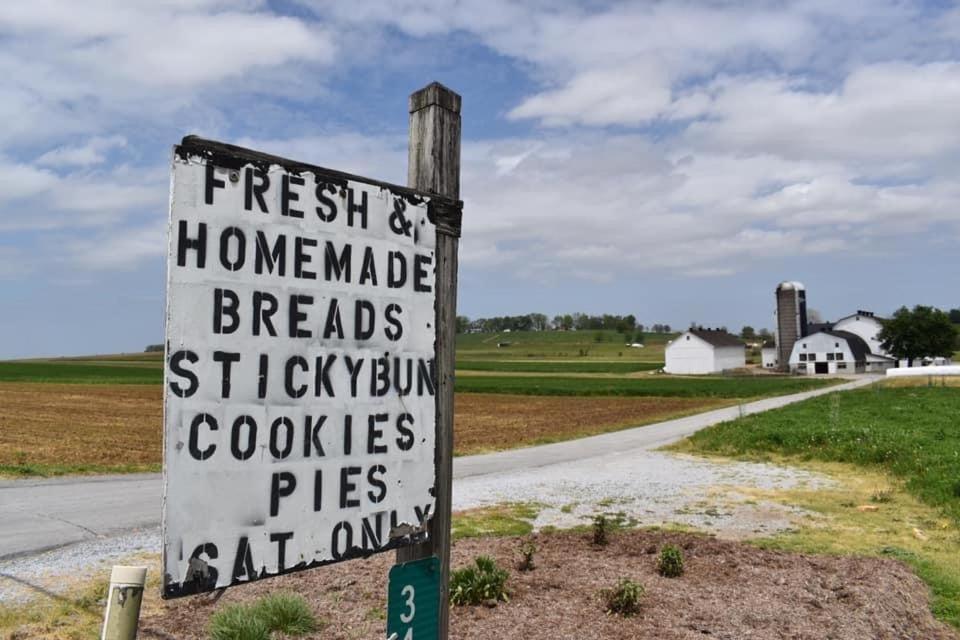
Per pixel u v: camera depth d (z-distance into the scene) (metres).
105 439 21.44
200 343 2.73
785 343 99.06
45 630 5.72
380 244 3.34
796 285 98.56
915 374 66.81
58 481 14.09
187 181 2.71
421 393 3.53
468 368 111.38
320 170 3.11
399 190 3.43
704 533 9.84
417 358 3.51
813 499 12.56
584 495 12.88
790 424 23.23
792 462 17.41
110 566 7.80
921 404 33.78
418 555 3.66
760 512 11.39
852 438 18.69
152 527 9.98
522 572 7.16
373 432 3.31
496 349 175.75
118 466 16.19
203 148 2.75
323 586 6.64
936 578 7.66
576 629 5.59
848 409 31.17
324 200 3.12
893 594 6.83
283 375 2.97
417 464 3.50
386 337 3.37
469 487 13.84
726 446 19.84
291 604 5.67
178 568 2.66
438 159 3.64
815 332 96.88
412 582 3.52
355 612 5.95
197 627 5.66
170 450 2.64
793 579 7.10
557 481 14.64
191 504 2.70
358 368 3.25
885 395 42.12
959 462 14.33
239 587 6.63
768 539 9.43
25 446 19.23
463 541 8.63
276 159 2.96
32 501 11.89
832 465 16.75
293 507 3.01
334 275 3.15
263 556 2.90
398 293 3.42
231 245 2.82
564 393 55.31
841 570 7.51
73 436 22.03
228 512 2.80
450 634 5.45
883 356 93.94
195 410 2.71
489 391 57.97
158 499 12.12
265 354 2.92
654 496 12.81
